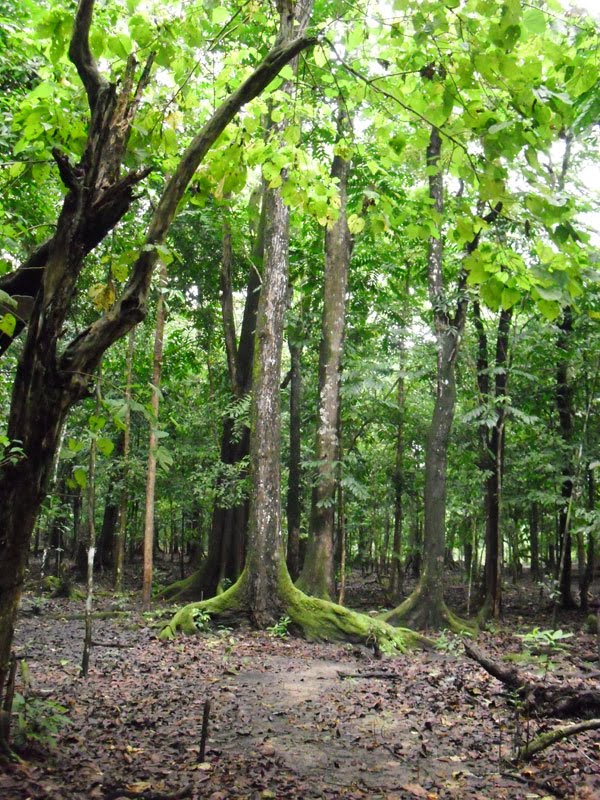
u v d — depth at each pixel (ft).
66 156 12.38
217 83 15.90
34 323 12.51
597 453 51.57
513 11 10.53
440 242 49.21
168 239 60.75
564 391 55.21
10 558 12.89
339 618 39.55
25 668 16.58
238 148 15.34
